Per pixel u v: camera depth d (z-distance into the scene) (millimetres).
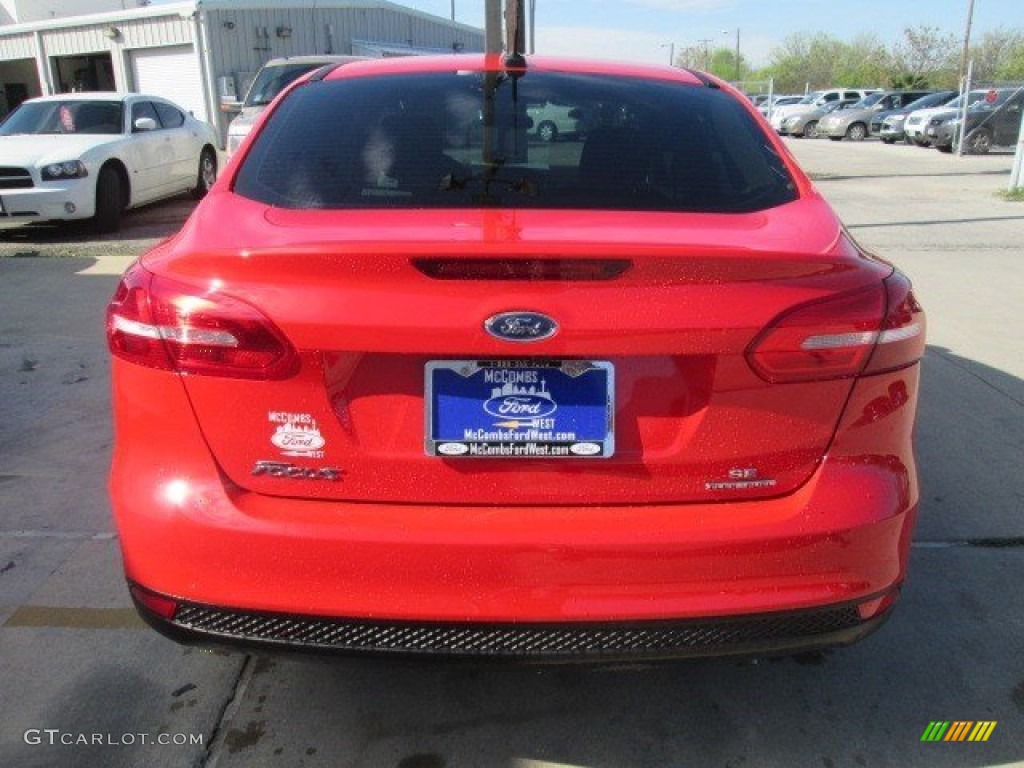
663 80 2869
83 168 9367
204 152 12680
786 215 2238
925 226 10531
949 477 3777
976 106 22203
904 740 2332
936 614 2852
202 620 1950
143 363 1953
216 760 2236
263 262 1846
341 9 26312
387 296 1821
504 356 1843
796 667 2607
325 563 1876
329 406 1891
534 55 3055
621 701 2465
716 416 1909
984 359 5391
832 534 1925
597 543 1866
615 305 1821
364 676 2547
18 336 5773
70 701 2426
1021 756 2285
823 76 78438
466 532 1872
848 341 1925
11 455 3961
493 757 2260
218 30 23469
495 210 2172
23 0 36031
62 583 2967
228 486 1931
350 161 2375
